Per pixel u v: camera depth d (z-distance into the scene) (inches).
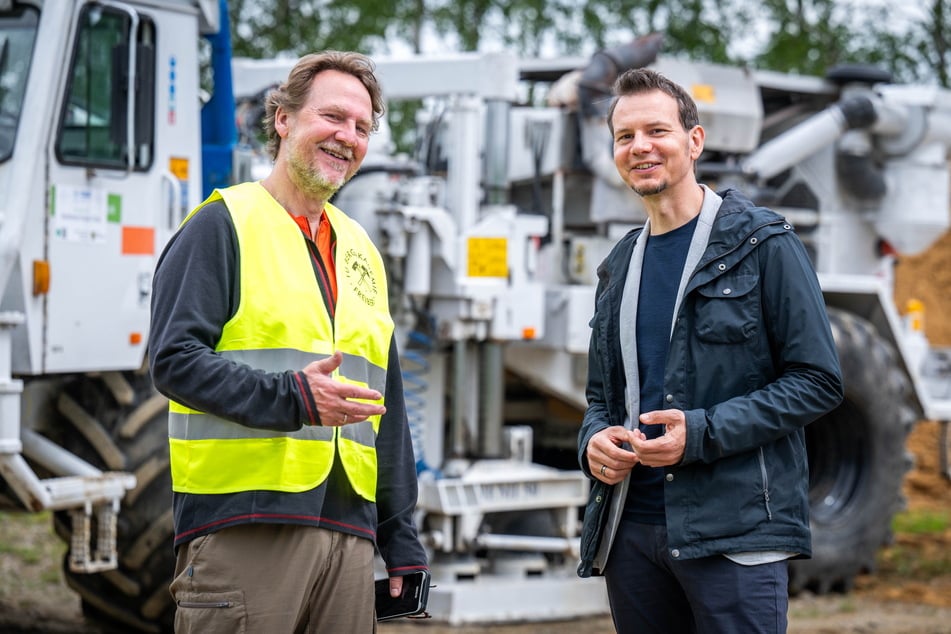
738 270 137.5
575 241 301.4
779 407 133.0
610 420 146.3
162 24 228.5
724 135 318.3
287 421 120.4
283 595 125.7
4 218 203.3
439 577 273.3
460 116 278.2
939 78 789.9
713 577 135.0
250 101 291.9
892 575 343.3
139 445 233.1
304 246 131.3
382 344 137.2
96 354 217.8
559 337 287.9
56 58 210.2
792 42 784.9
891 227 344.8
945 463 372.8
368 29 705.6
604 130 294.2
